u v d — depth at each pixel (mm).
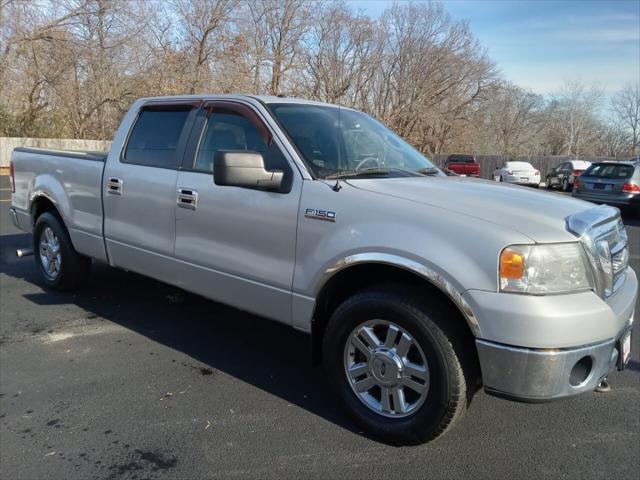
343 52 35656
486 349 2668
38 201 5762
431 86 40938
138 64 33344
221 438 3135
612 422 3361
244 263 3619
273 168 3502
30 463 2883
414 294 2922
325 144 3674
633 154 65250
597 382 2748
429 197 3041
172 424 3275
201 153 4047
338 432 3207
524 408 3521
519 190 3445
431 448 3053
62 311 5238
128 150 4645
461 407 2836
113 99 33719
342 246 3074
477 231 2727
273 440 3119
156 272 4344
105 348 4391
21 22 29703
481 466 2896
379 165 3797
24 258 7488
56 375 3898
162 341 4555
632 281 3283
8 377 3854
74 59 32062
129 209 4496
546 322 2557
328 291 3273
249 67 31781
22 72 31312
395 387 3016
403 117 40156
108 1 31875
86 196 4988
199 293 4004
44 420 3299
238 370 4035
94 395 3615
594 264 2744
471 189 3277
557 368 2592
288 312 3422
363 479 2781
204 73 31328
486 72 44812
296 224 3307
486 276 2654
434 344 2812
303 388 3768
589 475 2830
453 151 46219
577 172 25312
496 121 63594
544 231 2701
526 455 3000
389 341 3010
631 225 13039
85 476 2783
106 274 6520
